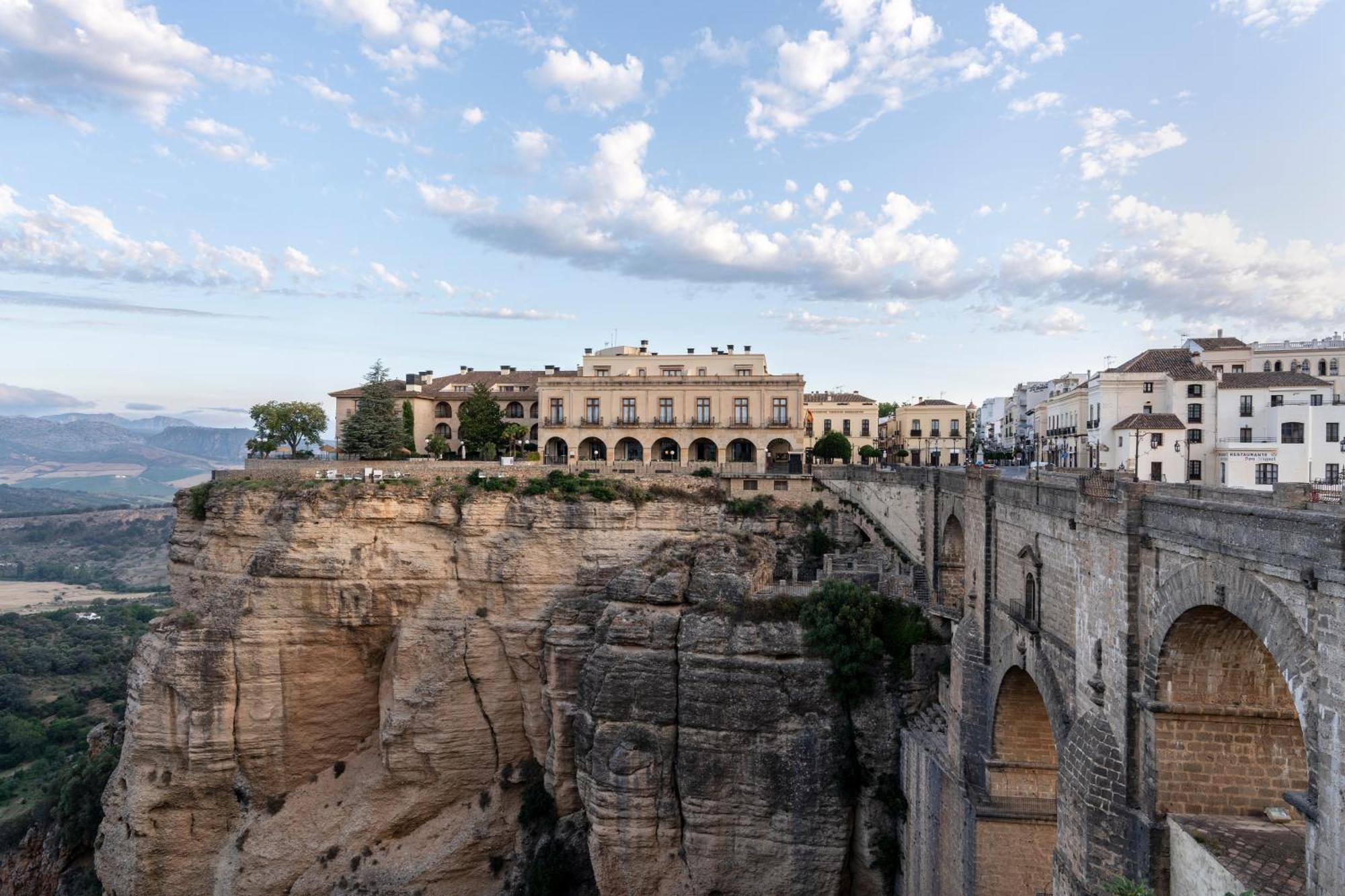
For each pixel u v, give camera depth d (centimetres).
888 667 5072
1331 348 8681
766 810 5034
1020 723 3928
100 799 7138
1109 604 2669
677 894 5191
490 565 6562
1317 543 1738
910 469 7475
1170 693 2431
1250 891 1986
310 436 9744
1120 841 2523
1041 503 3400
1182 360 8162
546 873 5634
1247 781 2395
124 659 14725
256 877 6069
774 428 9356
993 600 4094
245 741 6150
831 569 6350
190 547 7225
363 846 6209
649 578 5794
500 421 10200
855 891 5009
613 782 5216
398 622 6519
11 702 12350
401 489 6606
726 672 5184
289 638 6247
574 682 6028
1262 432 7350
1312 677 1773
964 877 3938
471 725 6419
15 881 6994
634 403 9656
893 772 4953
